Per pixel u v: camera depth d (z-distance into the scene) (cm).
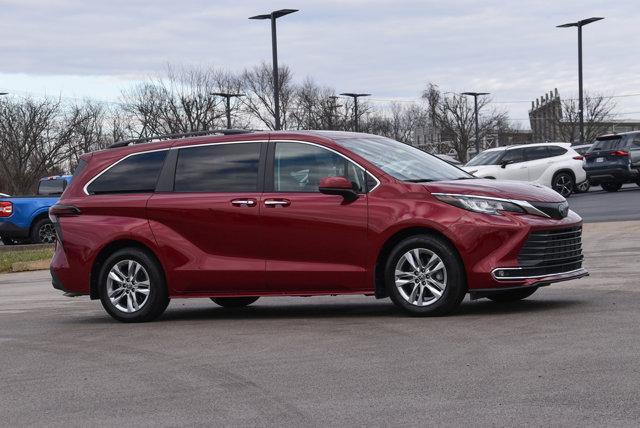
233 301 1207
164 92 6425
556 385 655
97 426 617
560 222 966
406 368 738
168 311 1201
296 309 1132
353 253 991
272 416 619
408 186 979
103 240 1097
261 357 818
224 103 6594
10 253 2309
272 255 1028
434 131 8712
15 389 743
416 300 975
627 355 734
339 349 832
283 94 7031
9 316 1202
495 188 969
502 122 8838
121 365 819
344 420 599
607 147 3319
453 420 585
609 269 1314
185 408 653
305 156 1032
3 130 5297
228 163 1067
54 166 5534
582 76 5225
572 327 866
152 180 1097
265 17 4359
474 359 755
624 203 2761
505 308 1011
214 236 1052
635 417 569
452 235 948
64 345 940
